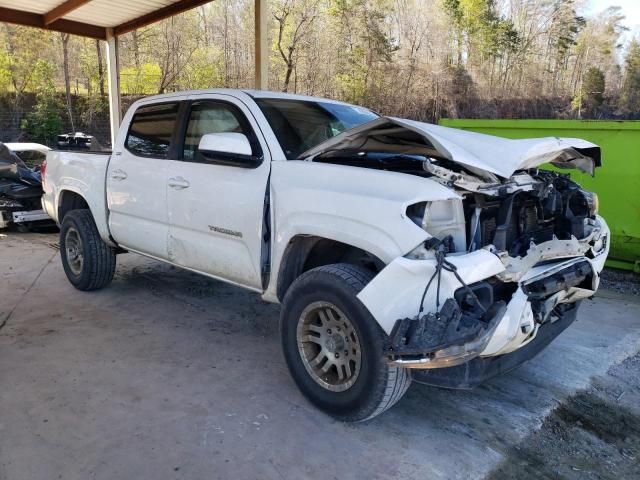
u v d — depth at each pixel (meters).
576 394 3.36
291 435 2.81
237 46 30.12
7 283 5.42
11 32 28.00
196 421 2.92
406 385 2.67
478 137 2.97
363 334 2.63
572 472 2.62
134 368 3.55
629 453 2.80
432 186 2.58
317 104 4.05
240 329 4.31
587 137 5.93
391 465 2.59
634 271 5.80
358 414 2.77
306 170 3.07
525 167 3.05
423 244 2.43
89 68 30.28
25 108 27.92
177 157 3.99
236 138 3.29
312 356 3.03
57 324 4.31
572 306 3.42
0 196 8.02
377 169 3.04
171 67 30.14
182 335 4.14
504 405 3.21
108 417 2.94
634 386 3.48
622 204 5.75
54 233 8.58
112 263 5.07
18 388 3.23
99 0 8.88
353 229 2.70
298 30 27.75
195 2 8.74
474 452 2.73
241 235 3.42
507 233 2.86
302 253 3.20
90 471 2.48
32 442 2.69
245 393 3.24
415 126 2.77
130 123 4.58
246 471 2.51
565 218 3.27
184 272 5.93
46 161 5.66
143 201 4.24
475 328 2.32
